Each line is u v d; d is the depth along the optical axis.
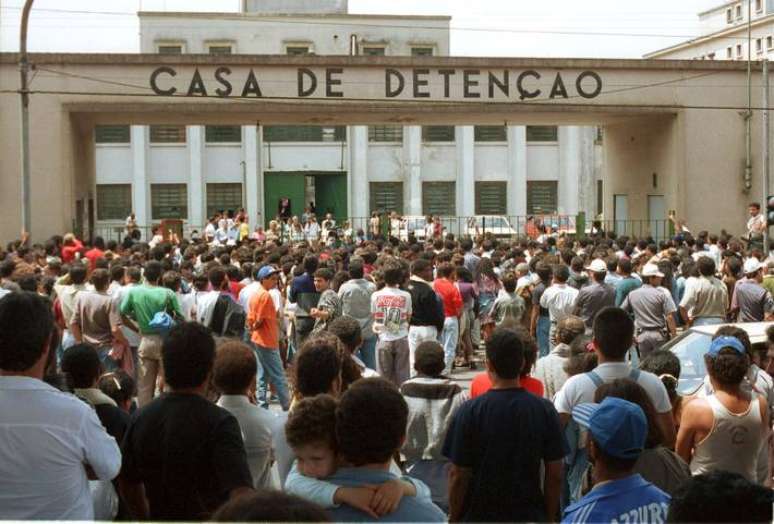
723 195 30.27
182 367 4.89
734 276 16.02
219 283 12.90
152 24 47.19
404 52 48.69
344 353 6.39
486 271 18.09
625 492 4.38
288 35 48.03
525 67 28.83
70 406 4.54
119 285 14.15
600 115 30.16
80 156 29.36
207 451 4.79
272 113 28.23
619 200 34.66
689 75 29.77
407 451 6.72
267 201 47.75
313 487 4.06
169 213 47.44
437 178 48.94
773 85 30.28
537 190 49.47
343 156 48.09
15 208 26.34
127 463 4.91
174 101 27.03
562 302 14.66
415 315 13.54
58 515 4.44
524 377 6.79
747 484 3.17
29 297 4.61
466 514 5.50
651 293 13.02
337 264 17.39
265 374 13.09
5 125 26.20
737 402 6.07
